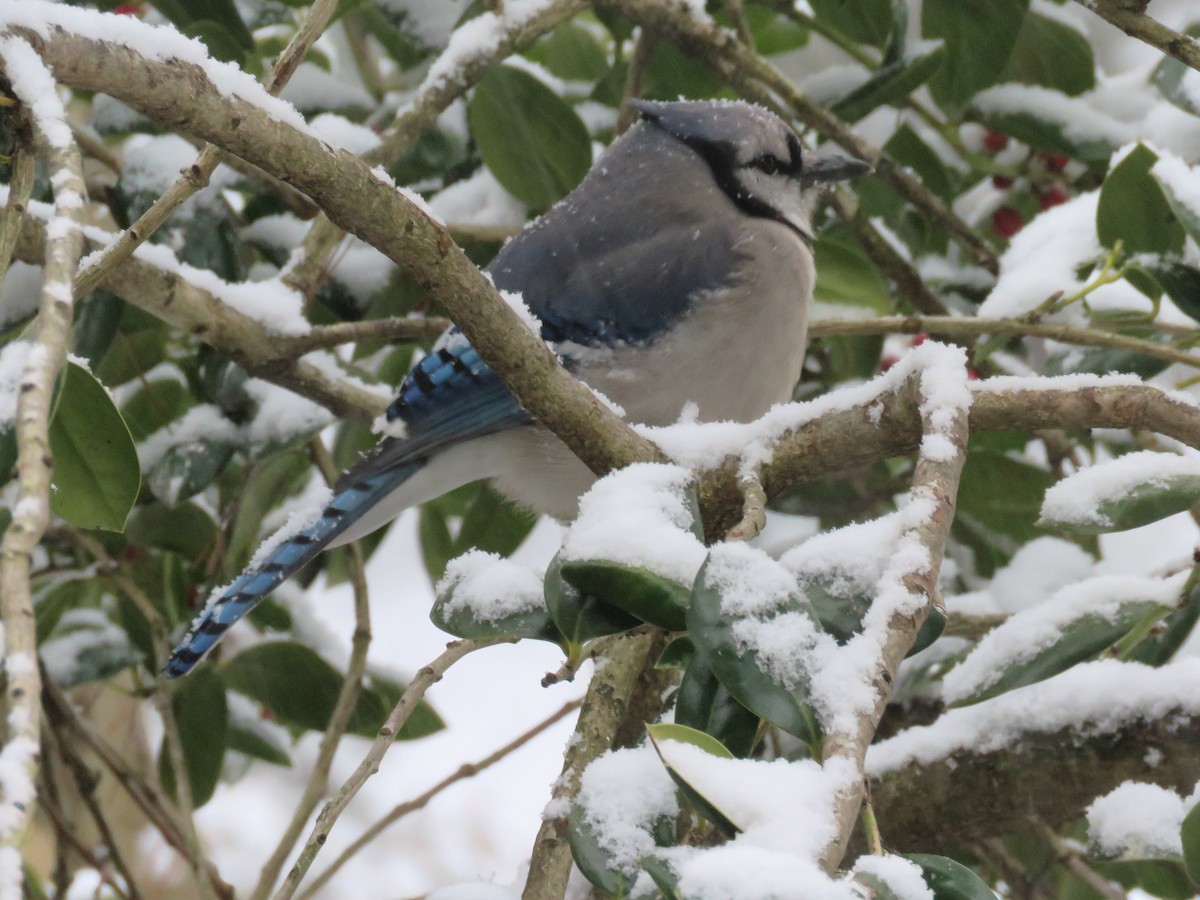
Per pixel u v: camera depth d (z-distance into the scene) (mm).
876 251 7941
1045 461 8492
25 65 3668
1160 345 6164
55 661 7246
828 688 3174
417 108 7195
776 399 7336
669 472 4195
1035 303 6656
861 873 2715
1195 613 5719
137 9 7879
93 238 6449
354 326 6945
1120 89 7945
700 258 7129
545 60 8891
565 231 7336
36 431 2836
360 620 7113
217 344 6848
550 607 3900
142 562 7871
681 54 8289
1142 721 5516
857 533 3756
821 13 8102
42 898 6035
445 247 4387
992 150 8359
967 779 5762
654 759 3779
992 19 7430
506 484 7242
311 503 7352
